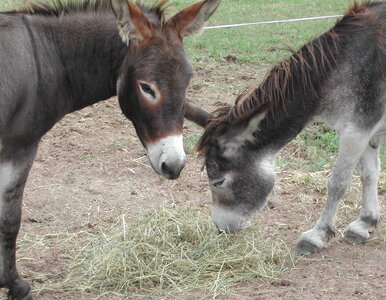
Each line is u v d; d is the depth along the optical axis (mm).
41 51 3057
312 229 3652
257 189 3584
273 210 4059
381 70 3479
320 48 3535
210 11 3062
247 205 3600
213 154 3547
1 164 3057
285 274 3434
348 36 3527
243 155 3547
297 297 3230
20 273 3430
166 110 2963
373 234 3812
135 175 4434
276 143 3590
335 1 9367
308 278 3391
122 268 3391
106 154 4680
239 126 3461
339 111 3539
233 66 6344
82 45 3107
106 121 5176
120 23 2959
